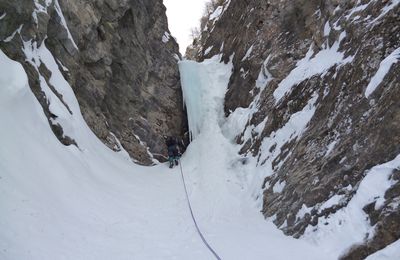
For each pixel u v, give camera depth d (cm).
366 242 505
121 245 598
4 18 806
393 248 447
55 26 1019
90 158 942
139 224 725
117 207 780
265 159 964
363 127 636
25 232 503
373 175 552
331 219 598
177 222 777
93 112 1191
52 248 506
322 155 713
